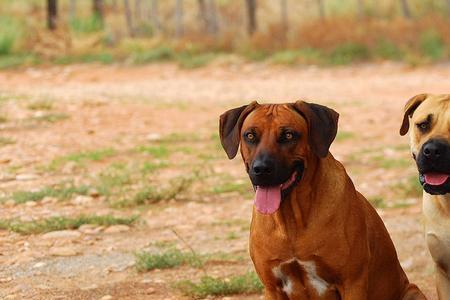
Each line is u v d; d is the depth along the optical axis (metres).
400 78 24.62
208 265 9.39
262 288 8.47
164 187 12.70
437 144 6.50
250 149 6.16
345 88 23.25
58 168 14.05
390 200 12.32
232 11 39.97
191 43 30.17
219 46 30.09
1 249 9.94
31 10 43.97
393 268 6.94
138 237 10.49
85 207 11.88
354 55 27.67
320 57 27.72
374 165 14.45
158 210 11.77
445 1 34.38
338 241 6.26
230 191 12.76
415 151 6.93
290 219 6.25
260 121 6.14
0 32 31.33
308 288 6.46
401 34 28.38
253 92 22.83
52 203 12.02
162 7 42.16
